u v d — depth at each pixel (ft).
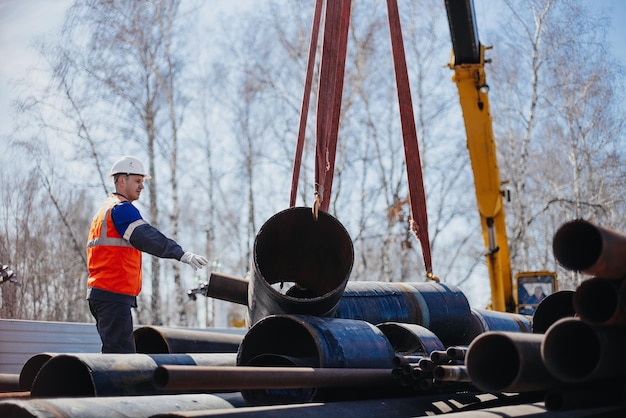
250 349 14.53
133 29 64.75
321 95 18.16
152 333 18.11
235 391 15.71
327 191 19.81
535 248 90.89
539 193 84.58
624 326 11.29
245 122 78.54
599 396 12.50
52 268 69.82
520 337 11.05
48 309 68.03
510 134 79.41
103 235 17.67
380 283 18.43
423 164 77.30
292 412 12.00
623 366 11.42
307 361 14.42
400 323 16.40
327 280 17.51
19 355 24.31
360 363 14.12
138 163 19.13
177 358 14.40
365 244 92.02
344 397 14.40
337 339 14.01
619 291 10.83
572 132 73.72
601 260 10.30
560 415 12.41
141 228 17.46
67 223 66.74
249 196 80.02
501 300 41.14
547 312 17.31
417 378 13.53
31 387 14.05
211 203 82.33
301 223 16.58
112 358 13.24
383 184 75.66
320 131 18.02
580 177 78.33
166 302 106.32
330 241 16.72
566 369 10.65
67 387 13.42
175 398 12.90
